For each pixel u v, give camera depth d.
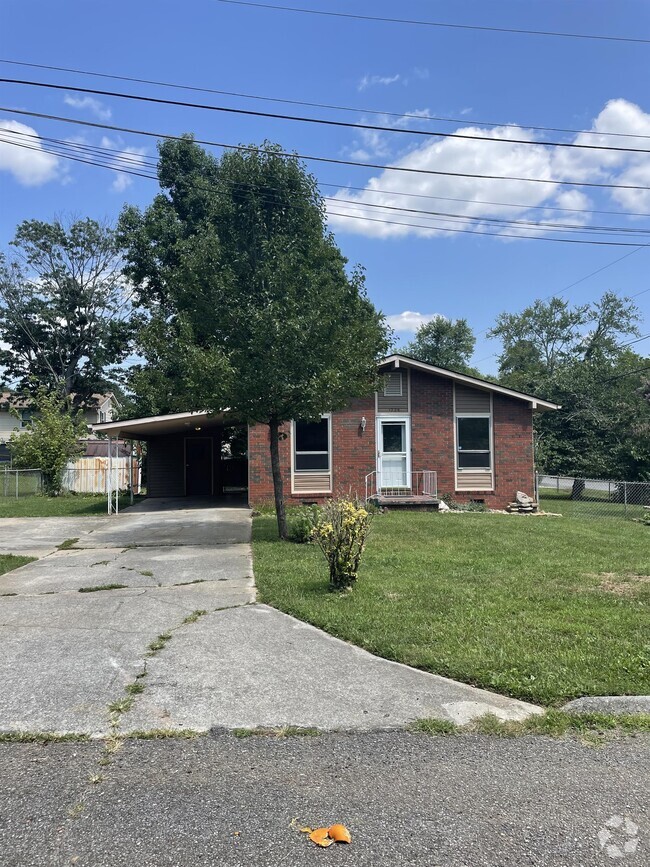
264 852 2.50
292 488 17.00
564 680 4.25
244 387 10.34
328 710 3.89
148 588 7.39
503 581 7.41
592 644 5.00
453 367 51.53
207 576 8.05
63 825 2.69
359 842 2.57
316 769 3.19
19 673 4.52
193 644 5.18
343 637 5.32
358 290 11.68
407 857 2.47
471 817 2.76
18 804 2.86
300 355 10.30
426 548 9.95
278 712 3.86
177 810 2.80
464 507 17.09
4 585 7.71
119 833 2.63
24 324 39.47
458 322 52.94
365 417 17.39
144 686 4.27
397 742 3.50
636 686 4.17
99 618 6.03
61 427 24.83
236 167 11.23
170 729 3.63
